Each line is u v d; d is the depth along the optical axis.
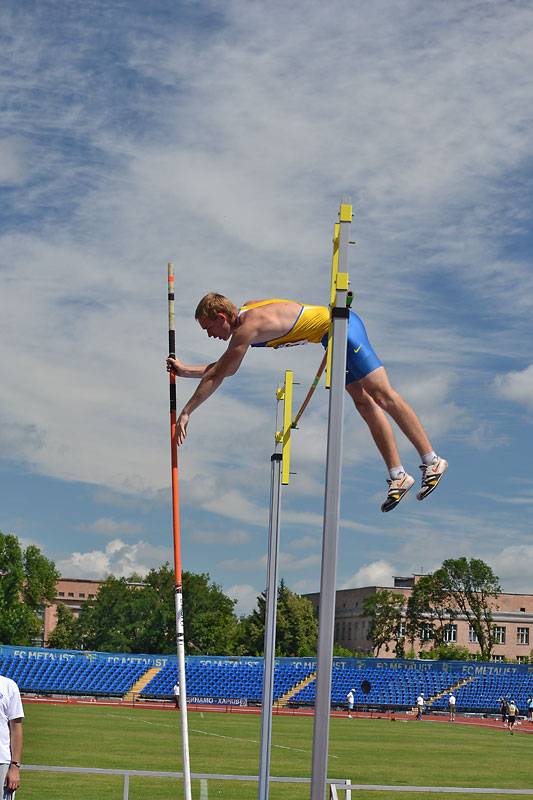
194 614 86.88
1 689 7.15
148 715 41.62
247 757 24.12
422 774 22.55
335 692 55.97
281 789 16.20
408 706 54.56
